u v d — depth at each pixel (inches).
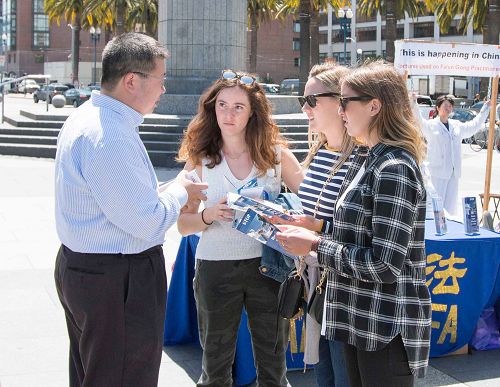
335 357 111.9
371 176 94.6
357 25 3063.5
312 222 109.9
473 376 165.9
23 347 180.2
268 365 131.5
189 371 168.4
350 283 97.1
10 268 260.4
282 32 3356.3
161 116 658.8
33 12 3558.1
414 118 97.3
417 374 95.4
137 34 104.8
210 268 128.7
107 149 97.6
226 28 720.3
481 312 177.9
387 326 94.4
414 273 96.2
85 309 103.0
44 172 547.2
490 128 293.0
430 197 203.6
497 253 174.6
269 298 129.1
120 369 104.7
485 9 1496.1
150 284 105.2
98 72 3154.5
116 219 98.9
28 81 2452.0
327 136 121.7
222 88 127.4
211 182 130.3
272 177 132.1
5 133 700.0
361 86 95.4
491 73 276.8
